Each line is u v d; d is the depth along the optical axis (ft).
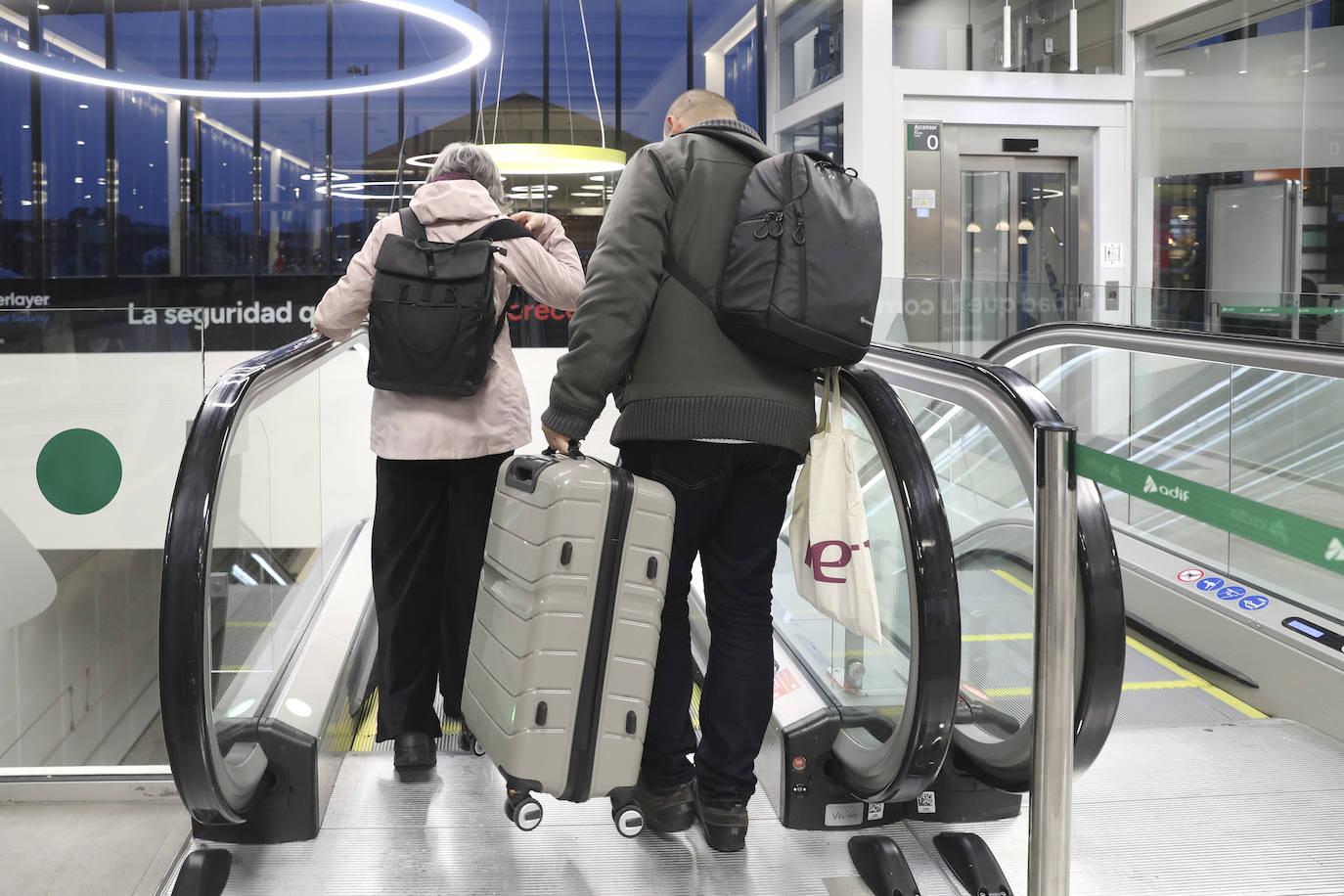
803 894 7.09
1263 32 23.32
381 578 8.82
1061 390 17.52
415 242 8.24
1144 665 13.29
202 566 6.45
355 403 24.31
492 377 8.64
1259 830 8.21
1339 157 21.70
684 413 6.79
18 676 8.78
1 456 8.64
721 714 7.45
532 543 6.75
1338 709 10.50
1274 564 12.52
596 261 6.76
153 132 42.86
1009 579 8.41
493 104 44.04
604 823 8.01
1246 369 12.96
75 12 43.01
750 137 7.15
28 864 7.61
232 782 6.93
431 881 7.22
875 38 26.37
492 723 7.05
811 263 6.54
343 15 43.80
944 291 17.97
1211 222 24.99
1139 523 15.89
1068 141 27.35
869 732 7.98
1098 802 8.70
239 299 41.60
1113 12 27.07
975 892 7.11
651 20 44.06
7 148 42.34
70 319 8.71
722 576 7.45
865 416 7.23
